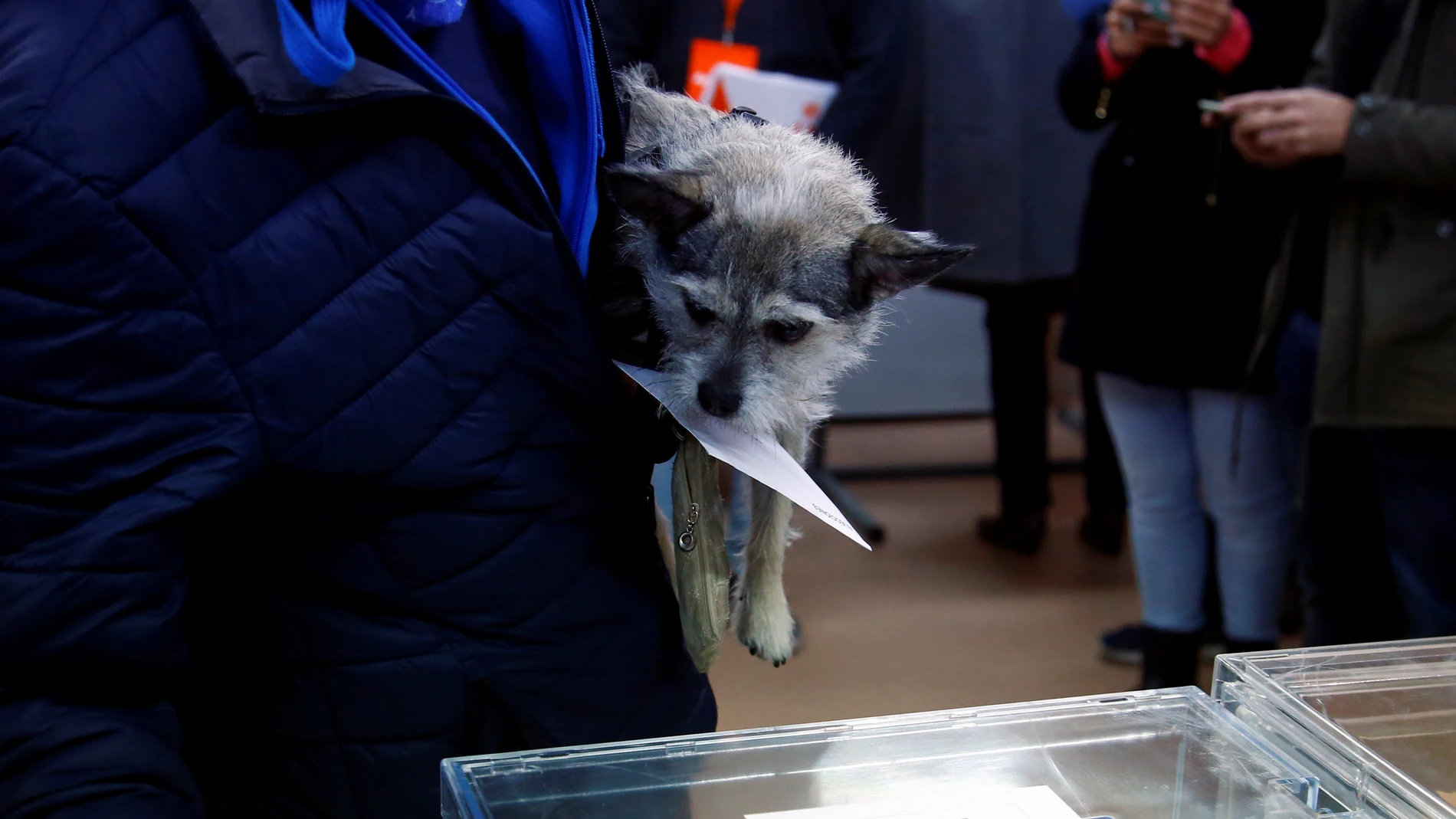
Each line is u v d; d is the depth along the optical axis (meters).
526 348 1.05
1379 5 2.16
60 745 0.86
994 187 3.59
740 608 1.48
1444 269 1.96
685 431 1.16
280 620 1.09
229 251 0.90
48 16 0.84
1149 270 2.54
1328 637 2.53
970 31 3.45
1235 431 2.50
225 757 1.15
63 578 0.86
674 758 0.96
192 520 0.93
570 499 1.11
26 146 0.80
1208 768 1.00
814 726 1.02
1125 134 2.57
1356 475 2.38
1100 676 3.17
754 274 1.41
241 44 0.89
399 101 0.95
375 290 0.97
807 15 3.33
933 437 5.91
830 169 1.56
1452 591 2.09
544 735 1.14
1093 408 4.14
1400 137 1.94
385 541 1.06
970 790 0.97
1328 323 2.11
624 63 3.17
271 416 0.94
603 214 1.28
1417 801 0.93
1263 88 2.38
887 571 4.06
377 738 1.11
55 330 0.84
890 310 1.74
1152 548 2.79
